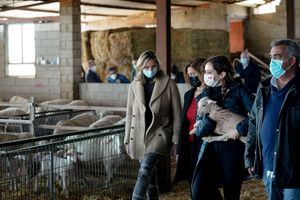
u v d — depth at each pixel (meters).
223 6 13.88
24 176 4.70
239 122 3.46
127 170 5.38
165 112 4.14
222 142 3.53
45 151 4.48
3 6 11.96
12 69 13.33
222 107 3.56
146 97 4.15
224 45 13.48
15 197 4.68
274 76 2.85
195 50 12.77
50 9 12.52
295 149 2.76
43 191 4.80
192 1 13.19
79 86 10.37
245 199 5.27
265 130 2.87
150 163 4.02
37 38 12.35
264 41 15.09
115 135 5.23
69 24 10.41
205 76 3.61
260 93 2.92
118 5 12.71
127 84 9.48
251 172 3.09
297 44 2.84
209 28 13.88
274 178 2.78
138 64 4.14
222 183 3.60
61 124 6.69
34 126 6.95
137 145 4.13
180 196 5.38
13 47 13.28
